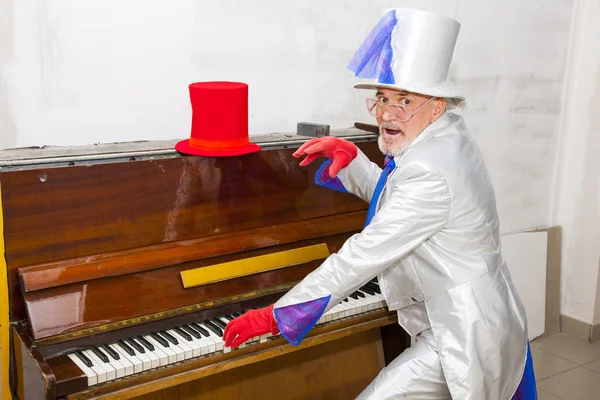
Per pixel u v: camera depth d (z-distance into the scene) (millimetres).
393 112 1729
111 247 1711
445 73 1735
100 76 2055
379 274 1848
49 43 1945
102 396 1473
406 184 1649
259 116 2432
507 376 1703
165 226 1795
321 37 2520
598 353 3465
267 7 2352
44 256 1617
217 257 1830
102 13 2016
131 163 1729
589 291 3576
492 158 3279
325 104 2604
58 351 1552
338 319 1879
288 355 2172
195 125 1868
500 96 3217
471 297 1681
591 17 3410
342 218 2139
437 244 1703
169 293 1720
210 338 1665
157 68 2158
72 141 2043
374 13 2645
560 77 3457
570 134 3551
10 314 1596
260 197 1974
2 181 1548
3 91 1901
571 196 3586
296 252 1970
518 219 3475
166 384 1566
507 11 3129
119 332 1639
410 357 1748
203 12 2209
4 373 1678
